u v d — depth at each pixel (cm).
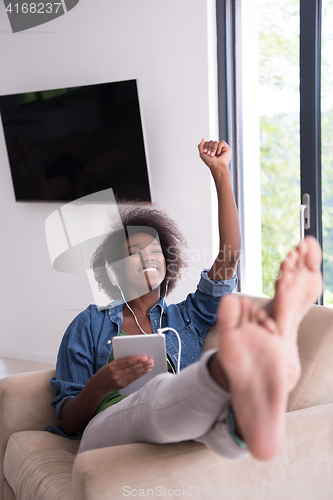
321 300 255
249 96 272
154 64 279
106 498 94
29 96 301
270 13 260
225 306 79
